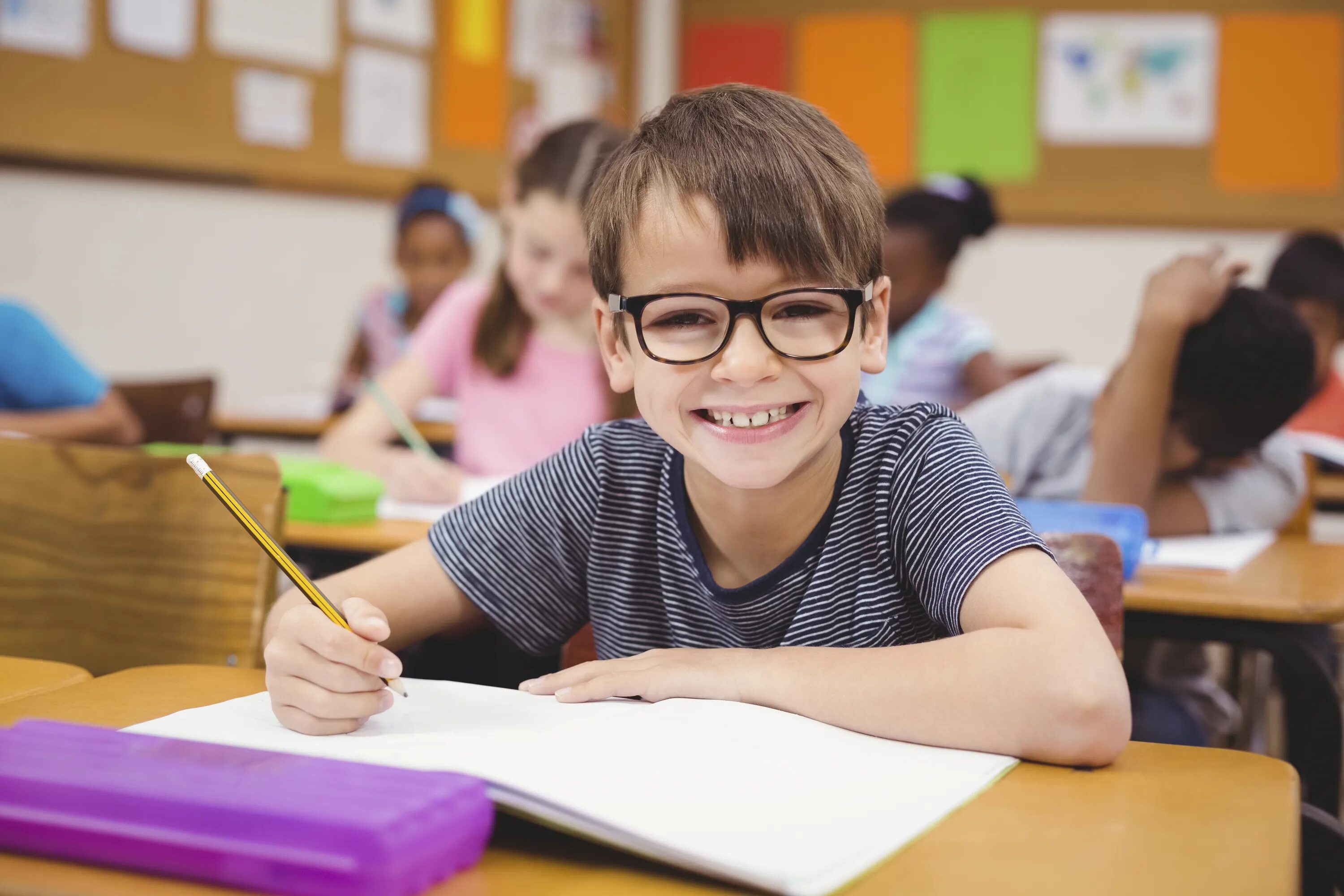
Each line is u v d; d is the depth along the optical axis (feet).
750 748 2.14
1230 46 14.73
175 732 2.24
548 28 15.12
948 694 2.30
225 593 3.56
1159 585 4.23
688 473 3.06
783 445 2.68
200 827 1.65
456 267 12.37
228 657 3.52
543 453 7.47
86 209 10.34
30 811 1.72
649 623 3.20
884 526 2.94
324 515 5.20
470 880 1.71
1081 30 15.01
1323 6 14.51
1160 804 2.02
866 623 2.95
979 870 1.72
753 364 2.59
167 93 10.85
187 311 11.28
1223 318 5.15
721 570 3.13
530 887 1.68
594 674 2.60
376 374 12.14
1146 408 5.14
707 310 2.64
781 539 3.01
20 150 9.74
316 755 2.06
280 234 12.11
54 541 3.81
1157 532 5.34
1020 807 1.99
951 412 3.11
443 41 13.74
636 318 2.71
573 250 6.90
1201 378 5.13
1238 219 14.87
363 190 12.89
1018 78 15.17
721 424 2.70
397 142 13.26
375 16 12.89
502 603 3.25
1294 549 5.12
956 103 15.35
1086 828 1.90
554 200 6.82
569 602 3.33
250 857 1.61
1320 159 14.65
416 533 4.99
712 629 3.12
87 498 3.80
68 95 10.06
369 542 4.85
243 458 3.62
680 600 3.13
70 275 10.27
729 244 2.59
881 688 2.35
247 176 11.64
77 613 3.75
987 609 2.53
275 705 2.28
